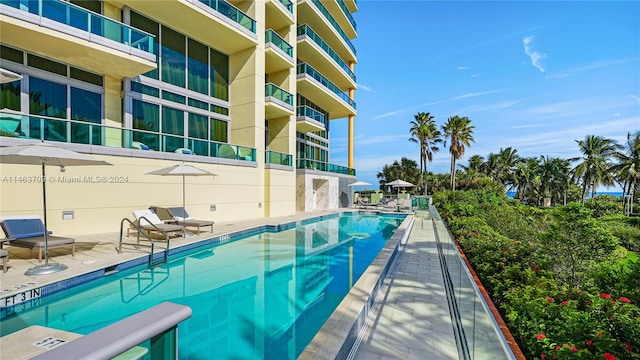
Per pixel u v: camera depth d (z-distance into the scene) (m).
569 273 3.98
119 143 9.13
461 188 40.56
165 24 11.71
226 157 12.40
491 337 1.79
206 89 13.29
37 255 6.08
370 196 28.56
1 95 8.10
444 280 5.47
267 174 14.23
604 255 4.01
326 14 19.88
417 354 3.08
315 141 22.70
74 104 9.49
